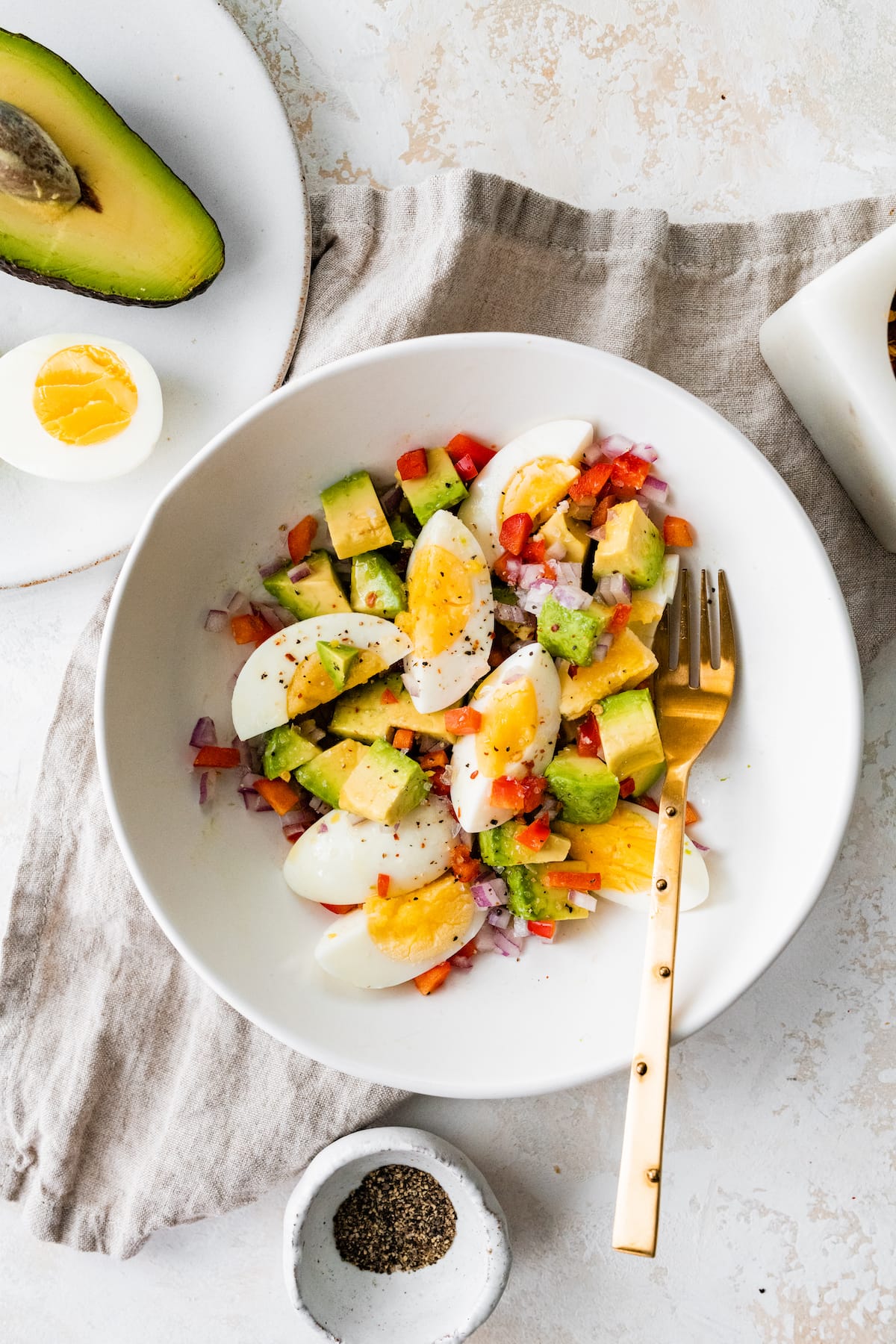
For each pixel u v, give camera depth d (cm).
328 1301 61
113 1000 62
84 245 57
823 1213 62
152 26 58
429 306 58
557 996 56
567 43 60
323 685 57
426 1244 62
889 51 60
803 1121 62
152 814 55
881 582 59
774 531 54
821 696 54
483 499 56
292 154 58
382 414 55
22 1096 63
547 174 60
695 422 54
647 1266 63
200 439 60
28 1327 64
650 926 54
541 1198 63
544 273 59
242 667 58
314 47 60
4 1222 64
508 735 55
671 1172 62
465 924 57
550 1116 63
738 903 56
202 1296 63
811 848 54
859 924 61
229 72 58
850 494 59
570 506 56
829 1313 62
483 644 56
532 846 56
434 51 60
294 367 60
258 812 58
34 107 55
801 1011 62
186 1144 62
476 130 60
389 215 59
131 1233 62
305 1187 59
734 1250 62
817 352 56
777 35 60
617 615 55
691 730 56
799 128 60
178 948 55
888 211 58
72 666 61
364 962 56
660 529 57
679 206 60
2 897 63
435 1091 54
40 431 59
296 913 58
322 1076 61
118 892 62
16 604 62
